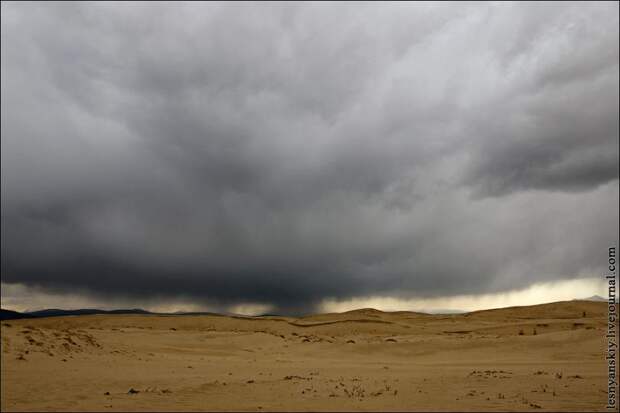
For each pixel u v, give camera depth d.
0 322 39.88
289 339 68.81
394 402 18.52
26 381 24.02
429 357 52.25
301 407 17.42
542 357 48.34
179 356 45.84
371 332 94.50
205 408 17.41
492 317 128.25
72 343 39.09
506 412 15.96
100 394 21.00
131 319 111.12
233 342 61.81
